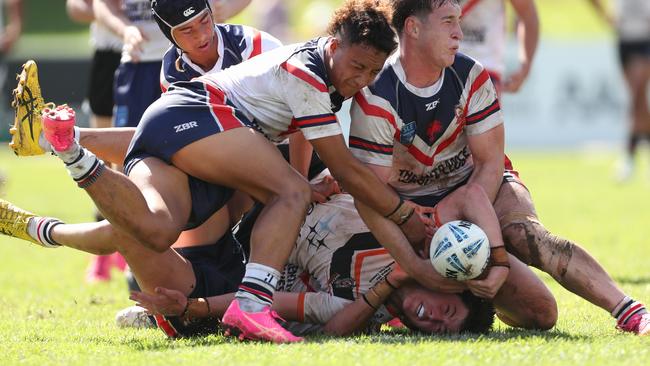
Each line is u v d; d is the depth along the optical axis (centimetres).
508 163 2042
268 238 1788
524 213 1898
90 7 3041
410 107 1880
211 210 1886
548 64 8181
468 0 2909
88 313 2302
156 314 1873
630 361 1548
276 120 1892
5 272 3075
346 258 1978
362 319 1884
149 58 2762
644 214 4319
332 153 1825
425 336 1819
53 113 1644
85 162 1661
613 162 7275
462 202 1889
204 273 1911
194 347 1727
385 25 1781
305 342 1748
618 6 5922
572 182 5975
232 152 1819
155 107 1884
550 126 8206
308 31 8881
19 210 1897
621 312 1839
